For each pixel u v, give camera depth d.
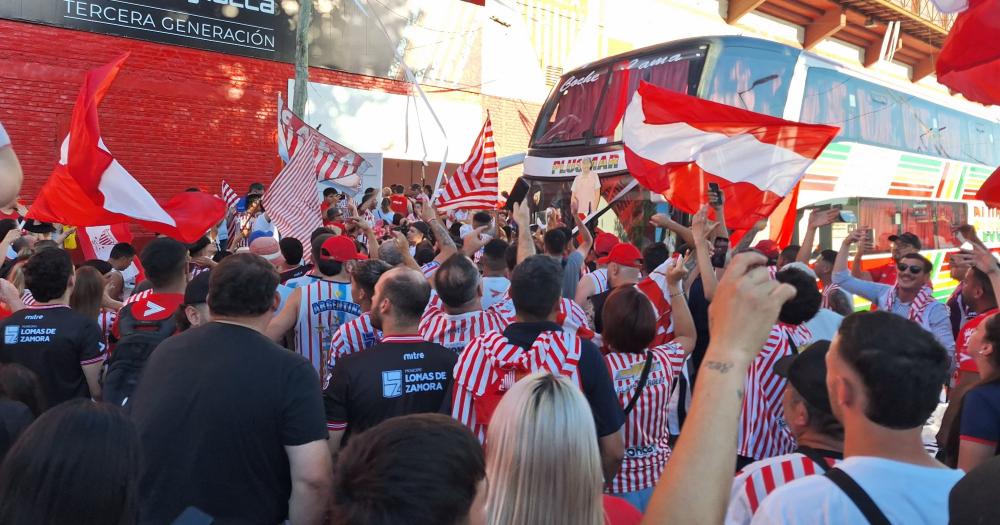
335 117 16.19
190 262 6.07
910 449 1.69
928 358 1.67
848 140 11.27
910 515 1.58
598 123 10.34
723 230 5.10
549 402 1.89
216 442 2.49
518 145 20.31
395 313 3.37
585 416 1.90
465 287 3.77
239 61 14.66
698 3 24.66
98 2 12.84
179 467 2.47
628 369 3.47
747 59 9.95
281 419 2.57
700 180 5.90
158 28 13.55
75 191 5.00
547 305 3.21
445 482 1.26
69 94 12.64
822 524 1.62
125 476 1.48
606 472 3.18
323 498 2.60
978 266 4.86
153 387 2.59
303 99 13.07
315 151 10.38
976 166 15.48
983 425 2.72
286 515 2.64
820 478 1.70
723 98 9.60
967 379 4.51
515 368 3.03
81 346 4.02
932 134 13.79
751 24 25.72
